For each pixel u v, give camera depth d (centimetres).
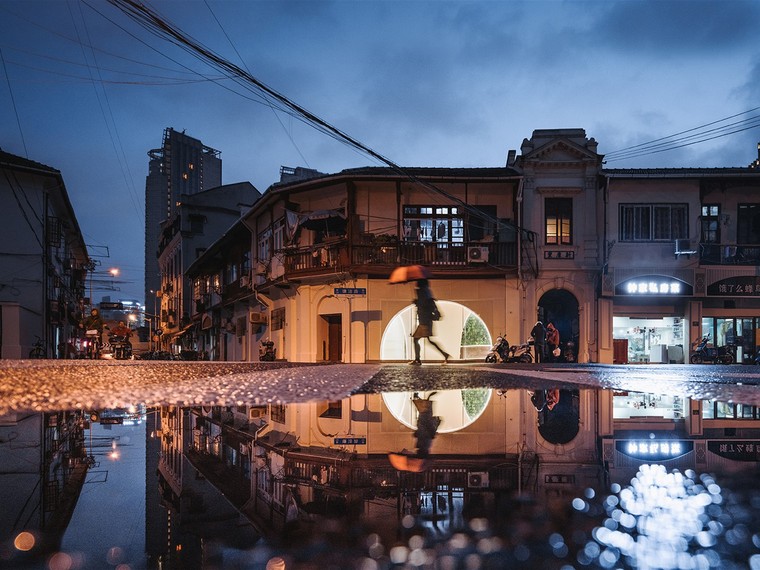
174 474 133
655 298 2238
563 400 361
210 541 74
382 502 99
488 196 2197
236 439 193
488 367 1141
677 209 2209
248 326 2995
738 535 74
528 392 423
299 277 2223
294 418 257
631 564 61
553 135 2236
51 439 190
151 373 612
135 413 262
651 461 147
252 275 2670
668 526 79
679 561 62
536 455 159
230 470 138
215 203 4369
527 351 1911
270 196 2334
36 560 67
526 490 107
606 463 143
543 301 2322
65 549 71
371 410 288
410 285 2152
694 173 2206
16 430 206
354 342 2131
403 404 318
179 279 4403
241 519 87
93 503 100
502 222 2092
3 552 70
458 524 82
